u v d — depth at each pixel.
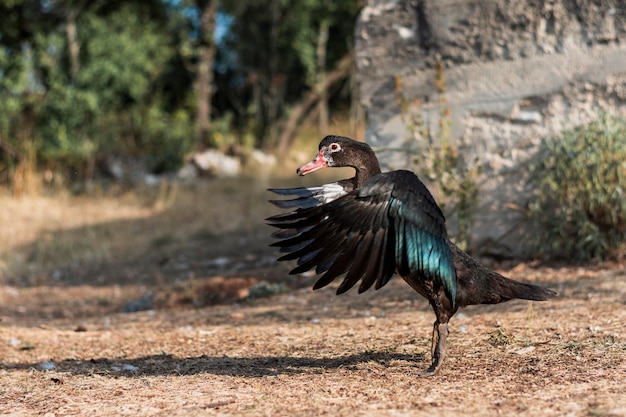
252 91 42.81
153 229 21.83
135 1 34.78
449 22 14.34
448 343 8.89
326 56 42.19
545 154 13.71
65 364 9.13
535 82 13.83
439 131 14.50
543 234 13.59
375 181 6.71
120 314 13.38
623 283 11.57
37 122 29.55
